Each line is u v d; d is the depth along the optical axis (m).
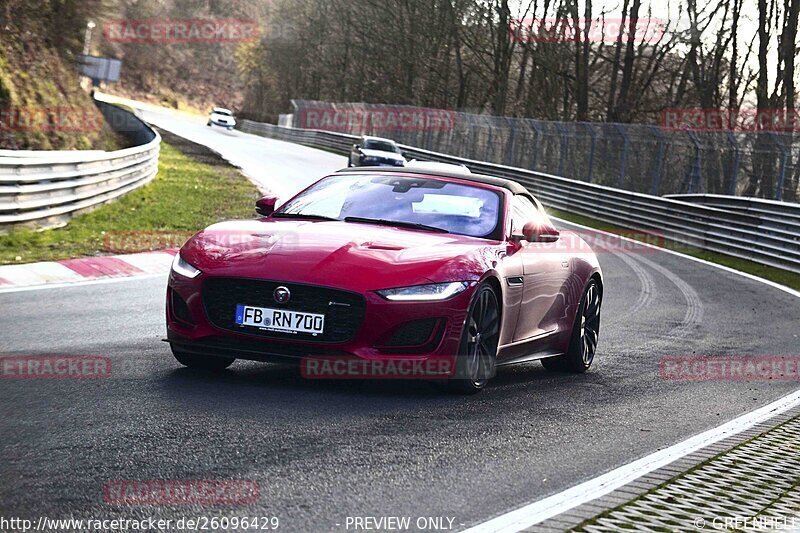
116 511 3.35
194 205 20.86
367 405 5.47
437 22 59.78
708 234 24.67
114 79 35.25
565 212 33.47
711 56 41.78
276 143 61.31
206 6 116.38
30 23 28.12
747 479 4.38
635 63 44.19
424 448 4.62
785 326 12.25
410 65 60.81
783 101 37.72
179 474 3.85
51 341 6.99
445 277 5.77
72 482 3.65
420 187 6.95
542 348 7.24
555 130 37.19
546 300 7.11
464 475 4.21
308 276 5.57
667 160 30.30
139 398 5.20
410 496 3.82
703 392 7.21
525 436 5.12
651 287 15.66
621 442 5.21
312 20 82.44
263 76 104.44
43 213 14.44
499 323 6.31
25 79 26.59
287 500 3.62
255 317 5.60
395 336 5.61
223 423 4.75
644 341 9.86
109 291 10.09
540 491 4.06
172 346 5.93
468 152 45.62
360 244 5.93
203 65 121.12
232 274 5.61
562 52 46.53
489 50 55.12
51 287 10.09
